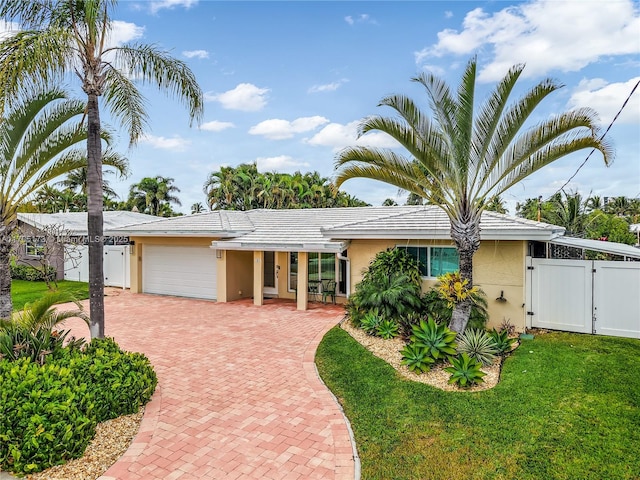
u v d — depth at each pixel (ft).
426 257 47.21
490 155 31.76
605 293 39.32
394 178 33.47
